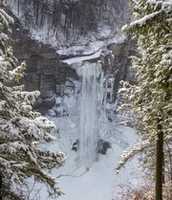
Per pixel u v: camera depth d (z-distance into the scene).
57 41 51.56
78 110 51.09
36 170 11.67
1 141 10.90
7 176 11.23
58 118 50.69
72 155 49.06
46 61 50.00
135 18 10.63
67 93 51.38
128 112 16.67
